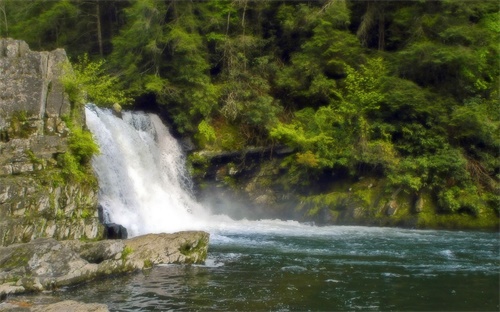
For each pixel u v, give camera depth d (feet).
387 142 97.91
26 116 60.95
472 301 44.73
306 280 50.39
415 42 104.94
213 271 53.11
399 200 93.09
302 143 99.04
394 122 100.22
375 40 118.52
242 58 110.32
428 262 59.77
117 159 83.76
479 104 98.99
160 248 55.21
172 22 109.70
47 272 45.57
